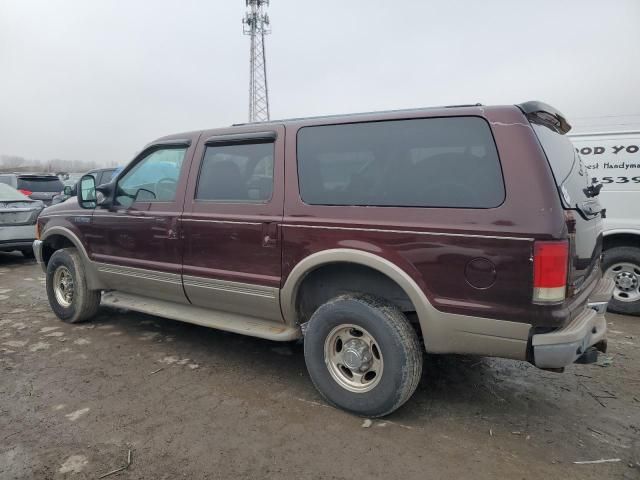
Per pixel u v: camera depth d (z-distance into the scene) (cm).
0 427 296
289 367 396
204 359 411
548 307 248
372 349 306
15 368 389
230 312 385
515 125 266
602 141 555
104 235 455
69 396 339
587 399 341
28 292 662
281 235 334
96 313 512
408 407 326
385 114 310
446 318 276
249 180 362
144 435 288
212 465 259
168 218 399
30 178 1346
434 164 286
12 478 246
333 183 321
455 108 288
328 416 313
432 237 275
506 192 260
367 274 320
